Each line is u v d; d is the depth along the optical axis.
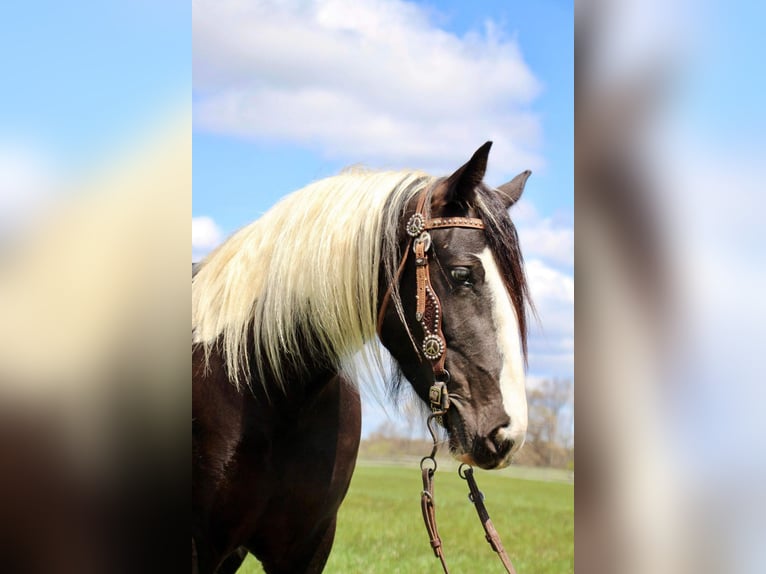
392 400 2.22
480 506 2.05
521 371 1.89
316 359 2.18
